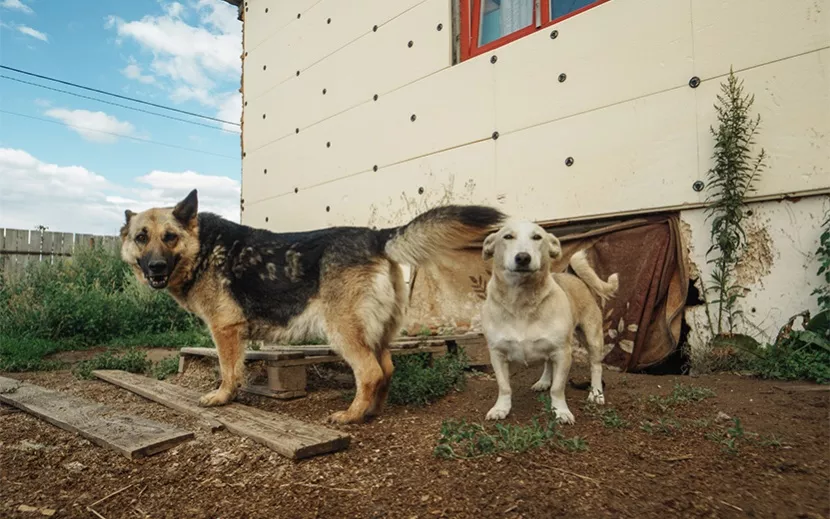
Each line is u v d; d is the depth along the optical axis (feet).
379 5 25.50
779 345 13.53
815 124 13.38
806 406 10.27
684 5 15.65
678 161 15.69
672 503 6.45
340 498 7.00
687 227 15.69
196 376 16.26
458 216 10.72
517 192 19.89
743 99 14.51
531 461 7.80
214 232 12.82
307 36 30.17
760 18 14.26
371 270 11.23
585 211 17.88
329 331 11.10
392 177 24.80
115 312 27.50
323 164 28.81
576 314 11.55
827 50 13.21
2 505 7.41
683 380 13.46
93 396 13.91
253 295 12.01
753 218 14.55
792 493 6.64
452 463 7.91
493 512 6.37
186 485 7.84
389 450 8.80
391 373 11.84
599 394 11.53
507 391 10.71
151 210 12.79
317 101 29.30
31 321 25.18
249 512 6.80
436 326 21.52
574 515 6.20
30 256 36.83
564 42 18.49
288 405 12.59
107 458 9.07
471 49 22.00
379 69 25.50
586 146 17.85
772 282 14.12
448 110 22.36
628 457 8.02
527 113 19.56
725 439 8.60
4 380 15.56
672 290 15.58
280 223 32.09
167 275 12.16
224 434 9.97
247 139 35.53
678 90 15.74
